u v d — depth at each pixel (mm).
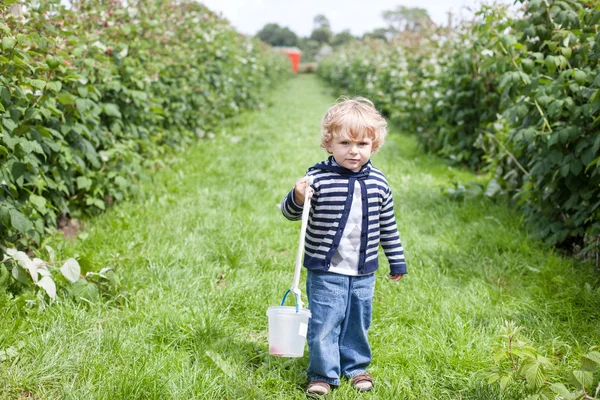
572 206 4066
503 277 3711
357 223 2400
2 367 2447
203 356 2652
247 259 3959
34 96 3660
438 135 7758
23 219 3256
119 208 4934
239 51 12133
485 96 6836
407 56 10891
